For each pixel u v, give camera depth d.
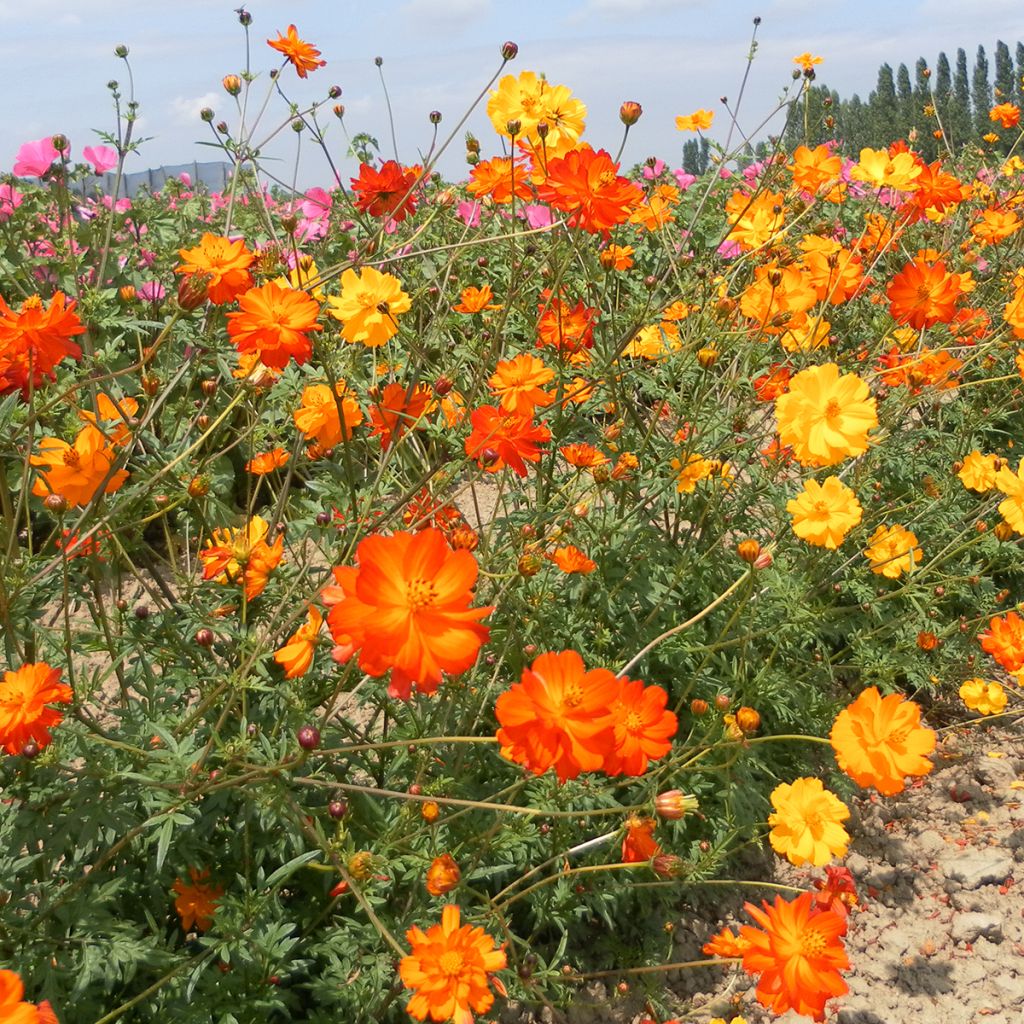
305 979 0.72
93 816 0.63
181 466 0.79
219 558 0.71
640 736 0.58
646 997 0.79
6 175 1.25
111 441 0.69
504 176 0.94
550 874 0.80
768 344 1.09
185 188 1.66
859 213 1.72
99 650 0.73
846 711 0.66
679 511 1.00
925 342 1.16
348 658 0.54
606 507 0.91
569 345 0.95
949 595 1.09
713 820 0.87
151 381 0.76
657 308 0.98
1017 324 1.07
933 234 1.56
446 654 0.51
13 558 0.66
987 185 1.78
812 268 1.11
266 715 0.73
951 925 0.90
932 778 1.07
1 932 0.61
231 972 0.66
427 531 0.51
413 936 0.57
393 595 0.51
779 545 0.98
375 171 0.97
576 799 0.77
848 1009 0.82
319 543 0.80
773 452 1.00
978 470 1.00
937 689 1.16
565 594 0.88
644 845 0.62
